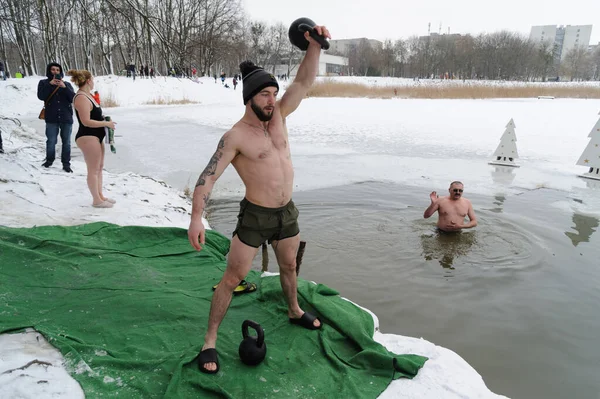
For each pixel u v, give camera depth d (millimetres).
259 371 3111
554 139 16938
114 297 3943
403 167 11734
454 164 12242
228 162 2986
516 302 4828
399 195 8969
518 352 3971
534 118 23453
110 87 35000
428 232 6848
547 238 6695
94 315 3668
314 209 7938
